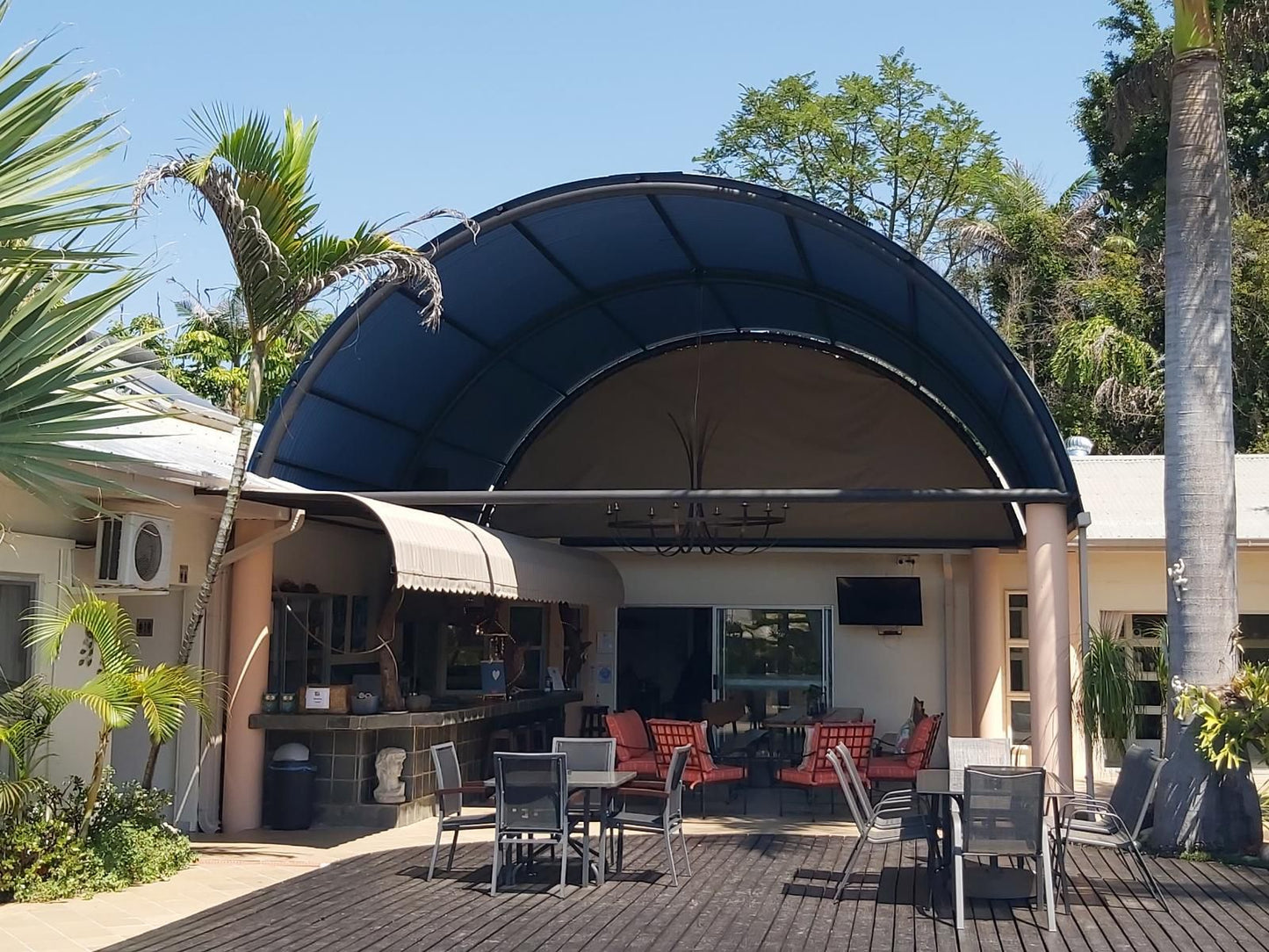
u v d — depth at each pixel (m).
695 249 16.52
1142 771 10.99
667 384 20.20
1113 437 31.91
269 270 10.67
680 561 20.47
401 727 13.73
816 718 17.58
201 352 28.95
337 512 13.29
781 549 19.59
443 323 16.14
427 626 19.05
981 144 39.66
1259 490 18.69
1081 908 9.91
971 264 36.75
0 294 6.90
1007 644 18.98
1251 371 30.94
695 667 20.22
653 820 10.88
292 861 11.59
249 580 13.52
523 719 18.12
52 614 10.53
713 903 10.02
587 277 17.11
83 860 10.05
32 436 7.06
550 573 16.59
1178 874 11.30
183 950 8.24
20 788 9.57
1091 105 34.34
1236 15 13.05
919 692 19.52
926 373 18.41
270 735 13.76
